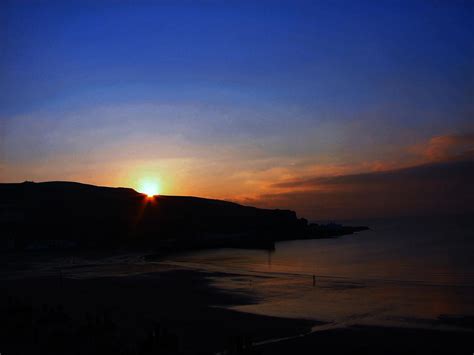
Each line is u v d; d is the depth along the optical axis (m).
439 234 175.50
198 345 29.03
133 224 173.25
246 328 33.94
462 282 61.97
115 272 77.56
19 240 140.62
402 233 194.12
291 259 106.88
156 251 133.62
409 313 39.25
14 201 169.62
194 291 53.91
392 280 64.88
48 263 97.06
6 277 70.44
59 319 32.28
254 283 62.09
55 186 190.12
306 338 31.06
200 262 100.38
